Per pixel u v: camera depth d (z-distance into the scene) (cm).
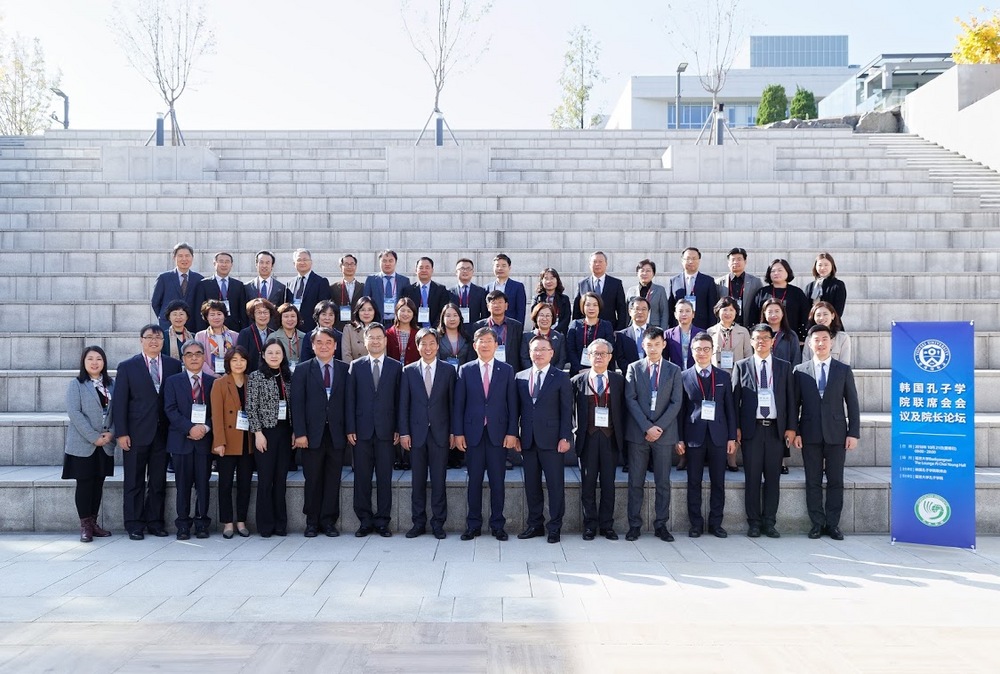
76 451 723
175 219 1362
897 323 731
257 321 823
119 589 581
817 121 2416
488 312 931
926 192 1537
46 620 513
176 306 834
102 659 450
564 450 735
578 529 779
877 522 771
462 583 599
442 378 753
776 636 486
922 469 719
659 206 1451
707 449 751
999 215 1348
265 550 701
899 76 3031
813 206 1443
